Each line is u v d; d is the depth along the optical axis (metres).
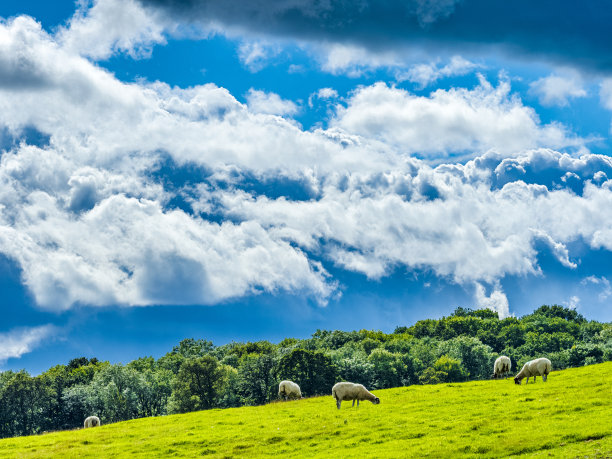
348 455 39.94
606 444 34.50
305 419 52.28
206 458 44.53
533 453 35.56
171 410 132.38
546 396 49.47
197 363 133.38
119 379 140.00
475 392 56.69
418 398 56.53
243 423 54.75
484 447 37.62
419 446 39.72
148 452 47.81
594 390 48.41
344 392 54.56
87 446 52.16
